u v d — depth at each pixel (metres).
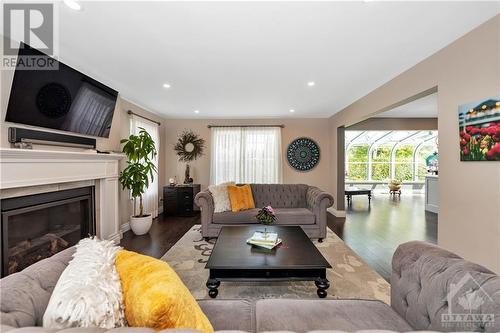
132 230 3.99
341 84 3.31
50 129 2.46
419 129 5.80
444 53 2.27
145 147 3.77
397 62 2.62
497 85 1.80
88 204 3.11
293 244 2.49
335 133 5.33
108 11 1.73
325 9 1.71
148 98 4.04
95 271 0.89
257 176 5.73
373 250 3.30
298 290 2.28
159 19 1.83
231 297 2.16
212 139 5.75
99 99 3.07
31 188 2.30
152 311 0.76
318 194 3.75
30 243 2.42
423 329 1.13
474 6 1.69
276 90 3.60
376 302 1.41
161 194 5.62
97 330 0.64
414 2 1.65
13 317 0.78
